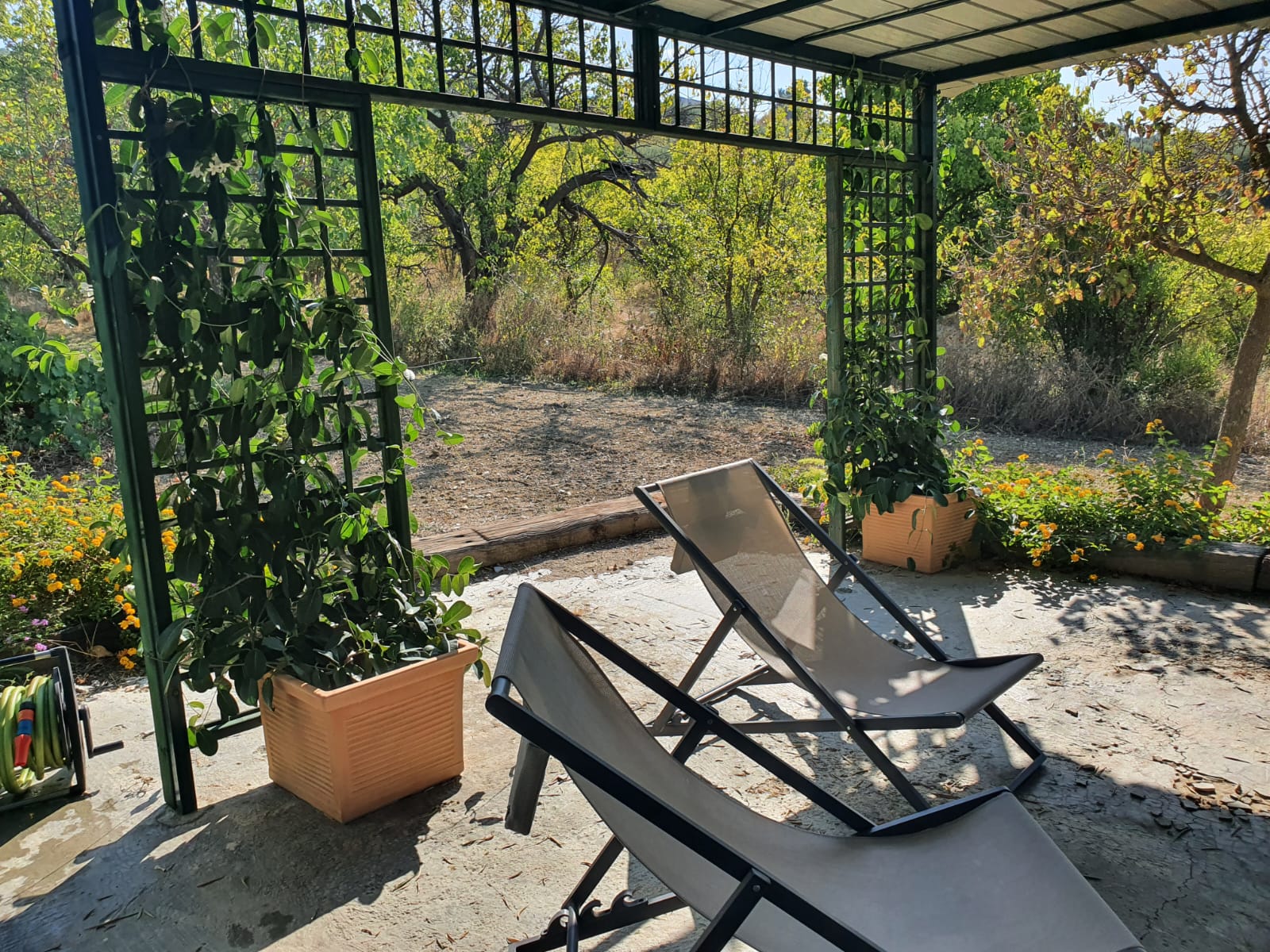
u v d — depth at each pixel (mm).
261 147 2512
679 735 2850
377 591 2865
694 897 1575
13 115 8766
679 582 4727
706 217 12164
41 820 2678
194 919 2234
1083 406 8961
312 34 7102
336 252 2766
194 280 2398
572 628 2113
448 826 2615
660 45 3744
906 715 2477
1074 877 1652
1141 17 3990
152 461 2648
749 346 11445
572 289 14438
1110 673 3455
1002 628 3971
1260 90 5047
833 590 3240
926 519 4695
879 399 4910
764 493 3375
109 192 2322
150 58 2338
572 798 2760
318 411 2678
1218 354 9195
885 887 1772
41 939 2178
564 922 1989
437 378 12203
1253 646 3615
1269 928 2104
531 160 15844
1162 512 4559
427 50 9180
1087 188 5883
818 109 4480
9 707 2672
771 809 2672
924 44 4348
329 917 2230
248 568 2586
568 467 7473
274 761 2820
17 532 3900
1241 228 8391
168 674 2549
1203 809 2574
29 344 7160
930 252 5109
